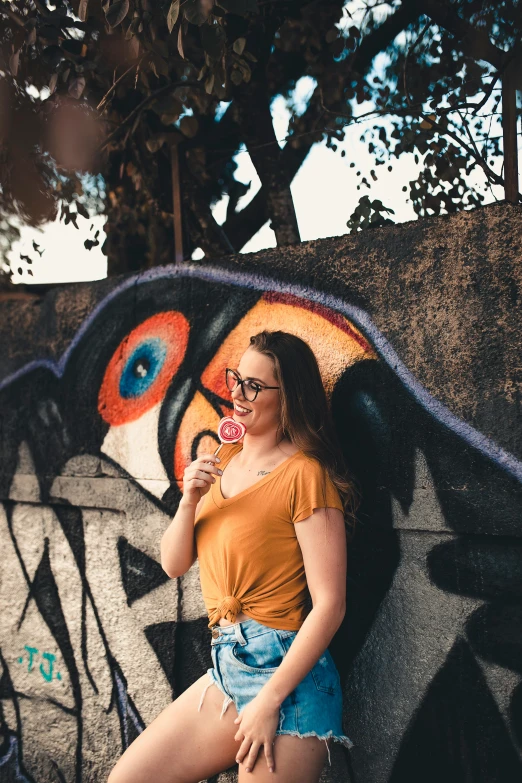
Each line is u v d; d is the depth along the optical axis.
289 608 1.84
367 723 2.11
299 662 1.69
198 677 2.45
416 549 2.03
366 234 2.12
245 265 2.38
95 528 2.72
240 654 1.82
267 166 2.90
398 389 2.05
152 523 2.57
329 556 1.77
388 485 2.06
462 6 2.51
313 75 2.86
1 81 2.83
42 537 2.86
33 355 2.91
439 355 1.99
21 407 2.93
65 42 2.62
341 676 2.16
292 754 1.70
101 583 2.70
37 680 2.85
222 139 3.09
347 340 2.15
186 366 2.51
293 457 1.90
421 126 2.53
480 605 1.92
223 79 2.46
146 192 3.11
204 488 1.99
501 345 1.89
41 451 2.87
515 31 2.32
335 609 1.73
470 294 1.94
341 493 2.01
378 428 2.09
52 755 2.79
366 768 2.11
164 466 2.55
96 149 2.94
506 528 1.86
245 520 1.85
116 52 2.69
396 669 2.06
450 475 1.95
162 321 2.57
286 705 1.72
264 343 2.00
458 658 1.96
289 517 1.83
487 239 1.91
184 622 2.49
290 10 2.81
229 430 1.98
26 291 3.28
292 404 1.95
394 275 2.07
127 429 2.64
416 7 2.61
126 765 1.92
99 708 2.69
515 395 1.86
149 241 3.27
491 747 1.91
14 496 2.93
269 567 1.84
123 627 2.63
